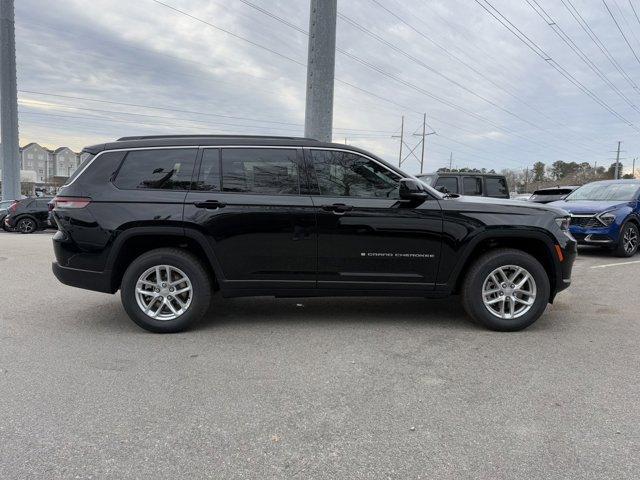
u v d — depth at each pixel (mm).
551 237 5035
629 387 3674
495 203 5109
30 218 18844
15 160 21688
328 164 5016
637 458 2742
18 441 2875
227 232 4848
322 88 8539
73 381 3721
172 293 4914
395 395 3525
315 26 8445
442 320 5488
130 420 3137
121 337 4793
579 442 2904
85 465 2650
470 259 5176
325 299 6469
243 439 2930
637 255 11328
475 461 2713
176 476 2566
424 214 4949
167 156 4980
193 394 3516
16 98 21562
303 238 4906
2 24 20688
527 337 4879
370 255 4957
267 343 4637
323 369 3998
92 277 4879
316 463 2693
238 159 4980
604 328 5211
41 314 5621
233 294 4965
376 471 2623
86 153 5102
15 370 3926
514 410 3303
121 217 4793
